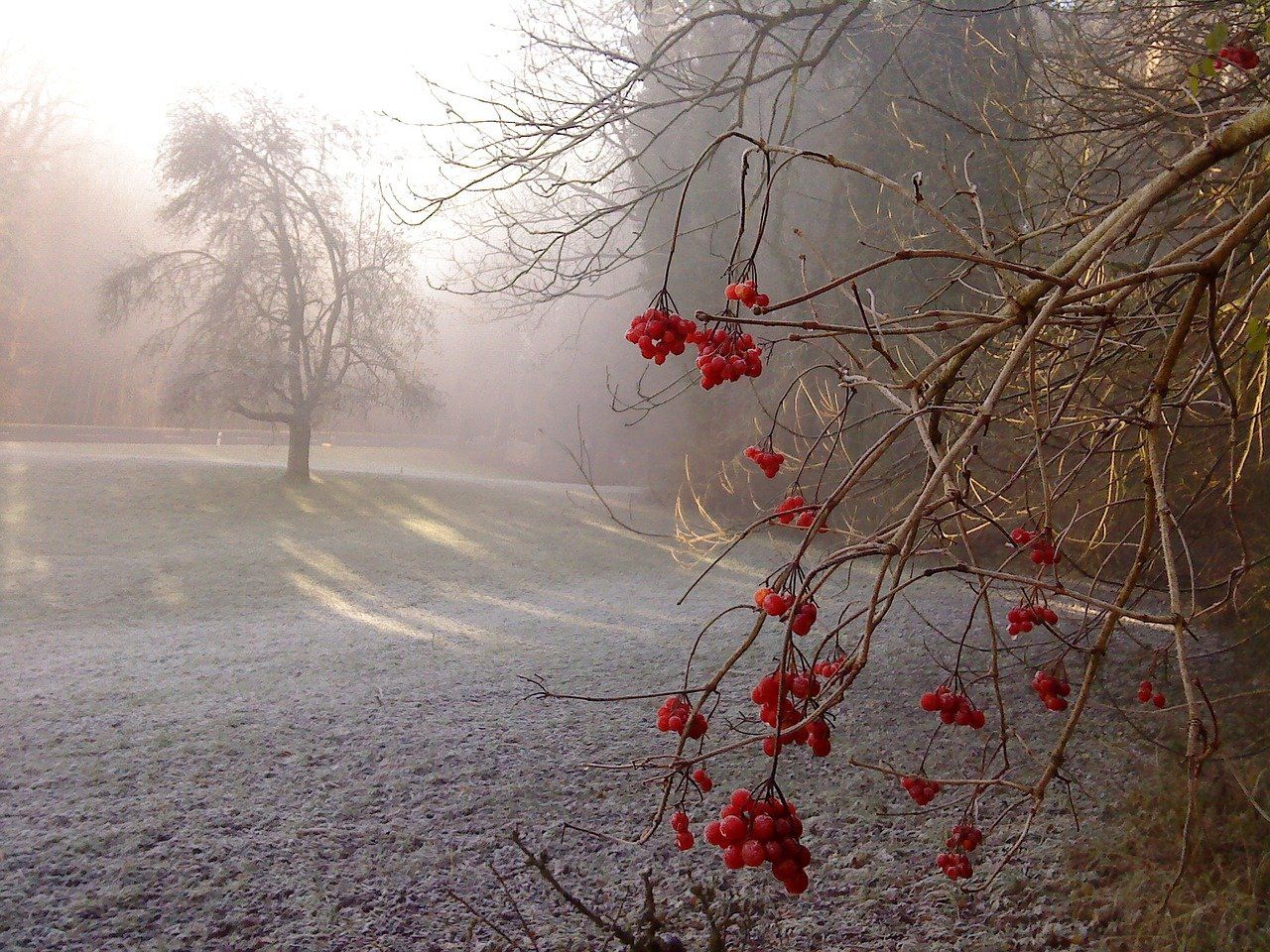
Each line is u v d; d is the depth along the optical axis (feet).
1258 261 13.53
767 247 66.49
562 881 16.87
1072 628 32.58
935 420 6.93
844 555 5.60
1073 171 19.35
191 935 14.88
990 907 14.84
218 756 23.52
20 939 14.60
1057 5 21.58
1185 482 21.07
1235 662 24.44
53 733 25.03
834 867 17.02
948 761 22.49
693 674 32.27
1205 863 14.30
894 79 39.06
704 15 21.06
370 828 19.24
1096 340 6.65
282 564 54.95
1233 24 14.40
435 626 42.42
